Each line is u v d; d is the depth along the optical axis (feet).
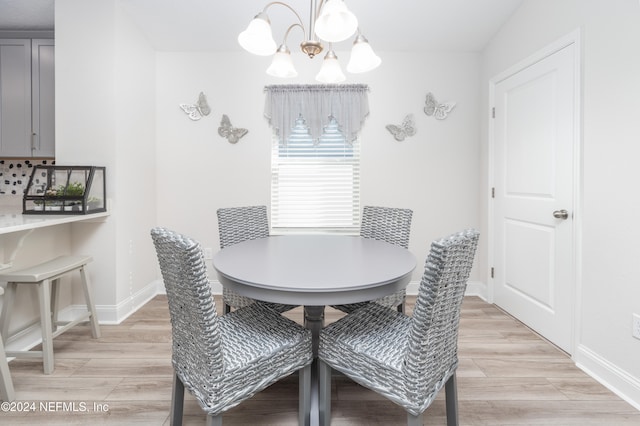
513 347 7.48
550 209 7.72
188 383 4.24
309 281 4.49
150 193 10.61
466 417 5.19
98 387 5.86
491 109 10.26
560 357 7.04
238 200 11.12
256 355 4.23
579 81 6.79
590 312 6.47
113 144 8.59
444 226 11.16
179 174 11.05
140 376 6.20
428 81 11.00
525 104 8.63
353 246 6.88
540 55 7.97
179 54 10.92
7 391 5.37
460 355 7.11
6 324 6.27
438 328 3.94
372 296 4.50
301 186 11.15
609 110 6.04
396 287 4.78
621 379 5.77
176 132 11.00
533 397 5.70
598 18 6.26
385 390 4.08
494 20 9.37
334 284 4.37
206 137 11.03
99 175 8.41
